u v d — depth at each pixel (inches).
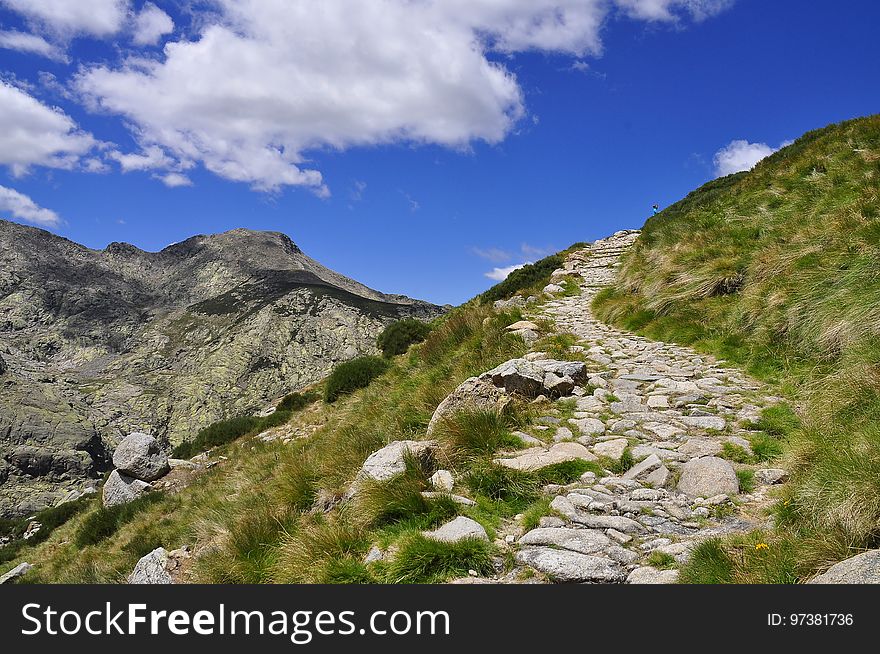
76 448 6067.9
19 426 5994.1
